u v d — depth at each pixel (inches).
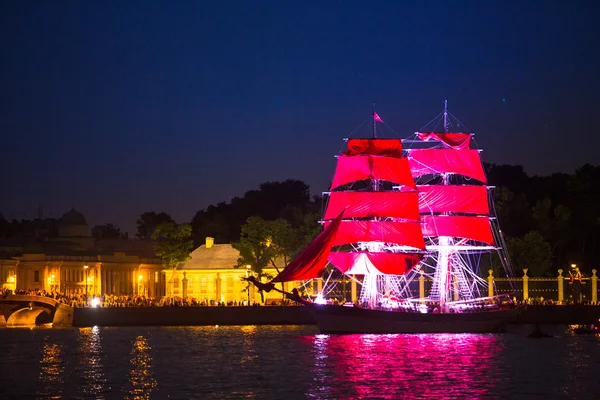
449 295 6747.1
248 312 7268.7
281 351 5226.4
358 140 6589.6
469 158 6978.4
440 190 6879.9
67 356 5073.8
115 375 4370.1
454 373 4370.1
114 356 5059.1
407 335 6190.9
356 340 5831.7
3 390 3981.3
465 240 6865.2
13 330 6870.1
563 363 4699.8
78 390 3971.5
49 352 5265.8
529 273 7859.3
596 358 4889.3
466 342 5703.7
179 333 6446.9
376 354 5073.8
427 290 7500.0
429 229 6801.2
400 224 6481.3
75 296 7568.9
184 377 4291.3
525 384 4067.4
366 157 6545.3
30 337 6190.9
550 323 7042.3
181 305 7504.9
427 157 6968.5
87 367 4640.8
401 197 6505.9
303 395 3823.8
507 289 7327.8
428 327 6314.0
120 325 7244.1
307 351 5216.5
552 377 4249.5
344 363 4709.6
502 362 4734.3
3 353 5226.4
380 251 6560.0
